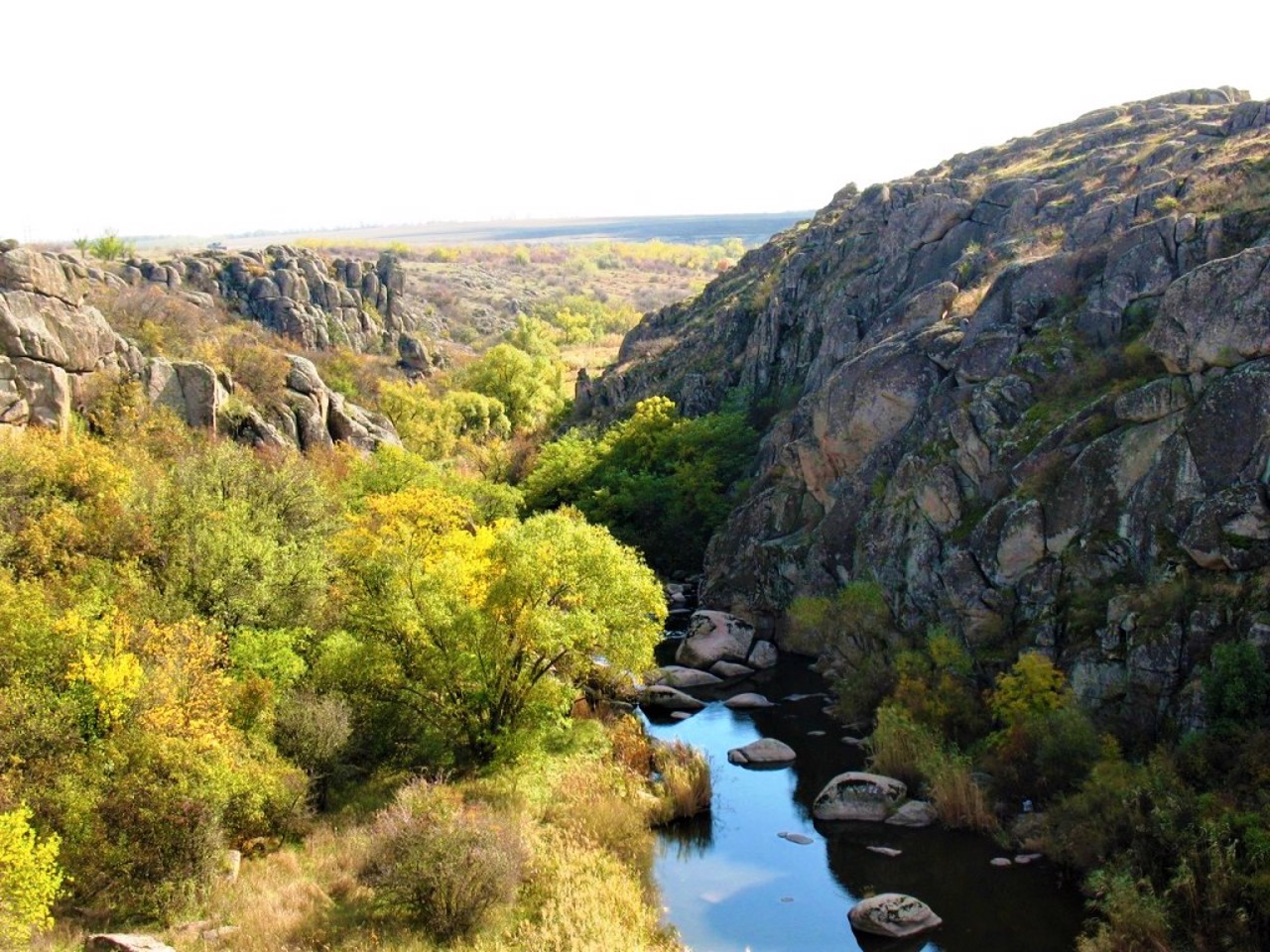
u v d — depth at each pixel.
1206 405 35.72
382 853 26.39
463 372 140.12
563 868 28.56
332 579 44.94
